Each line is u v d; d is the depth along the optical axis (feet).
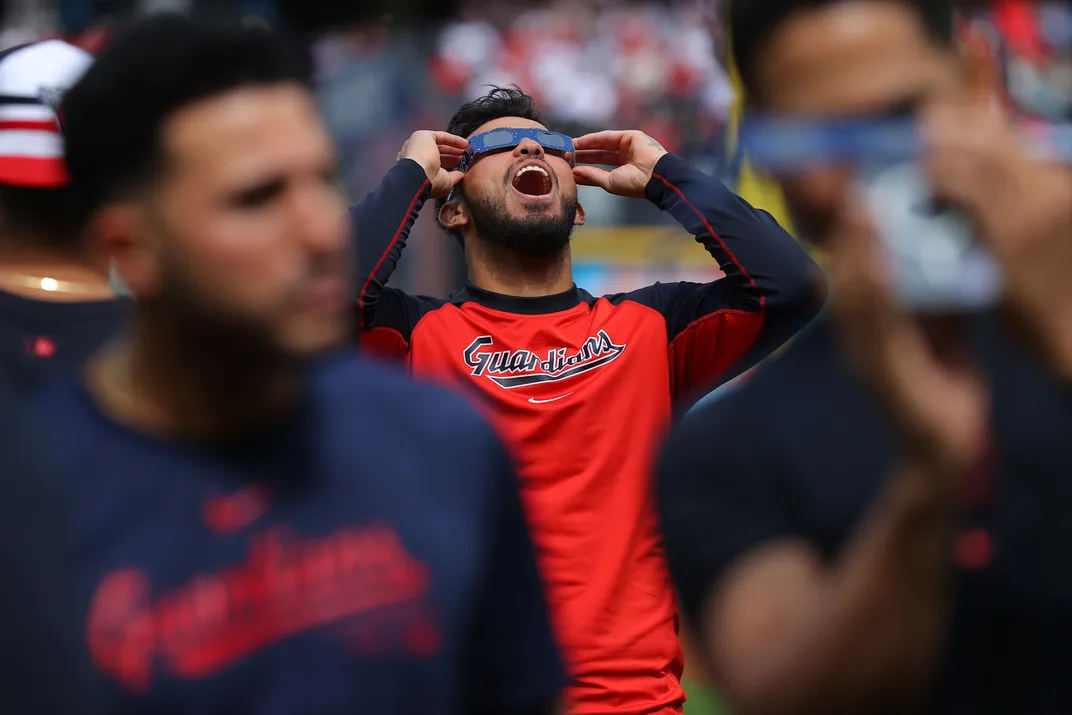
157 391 17.74
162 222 17.35
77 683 13.99
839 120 15.88
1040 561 17.13
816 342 17.88
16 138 30.58
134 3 101.65
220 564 17.11
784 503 17.20
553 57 118.62
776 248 38.37
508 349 38.63
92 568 16.88
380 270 38.01
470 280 41.06
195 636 16.78
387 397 19.19
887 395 14.69
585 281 102.99
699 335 39.45
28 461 14.65
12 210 30.53
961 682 17.31
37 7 116.06
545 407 37.32
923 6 16.38
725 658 16.76
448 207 41.65
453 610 17.97
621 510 36.91
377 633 17.28
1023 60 95.86
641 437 37.88
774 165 15.79
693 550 17.56
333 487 17.90
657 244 102.37
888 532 15.24
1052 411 17.51
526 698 19.92
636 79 115.34
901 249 14.58
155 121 17.21
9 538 14.01
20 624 13.70
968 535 17.42
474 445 19.21
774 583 16.61
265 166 17.29
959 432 14.73
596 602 35.81
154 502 17.29
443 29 129.08
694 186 39.96
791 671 15.92
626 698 35.63
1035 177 14.87
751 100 17.22
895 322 14.61
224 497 17.44
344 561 17.51
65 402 18.12
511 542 19.79
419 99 120.47
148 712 16.52
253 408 17.76
